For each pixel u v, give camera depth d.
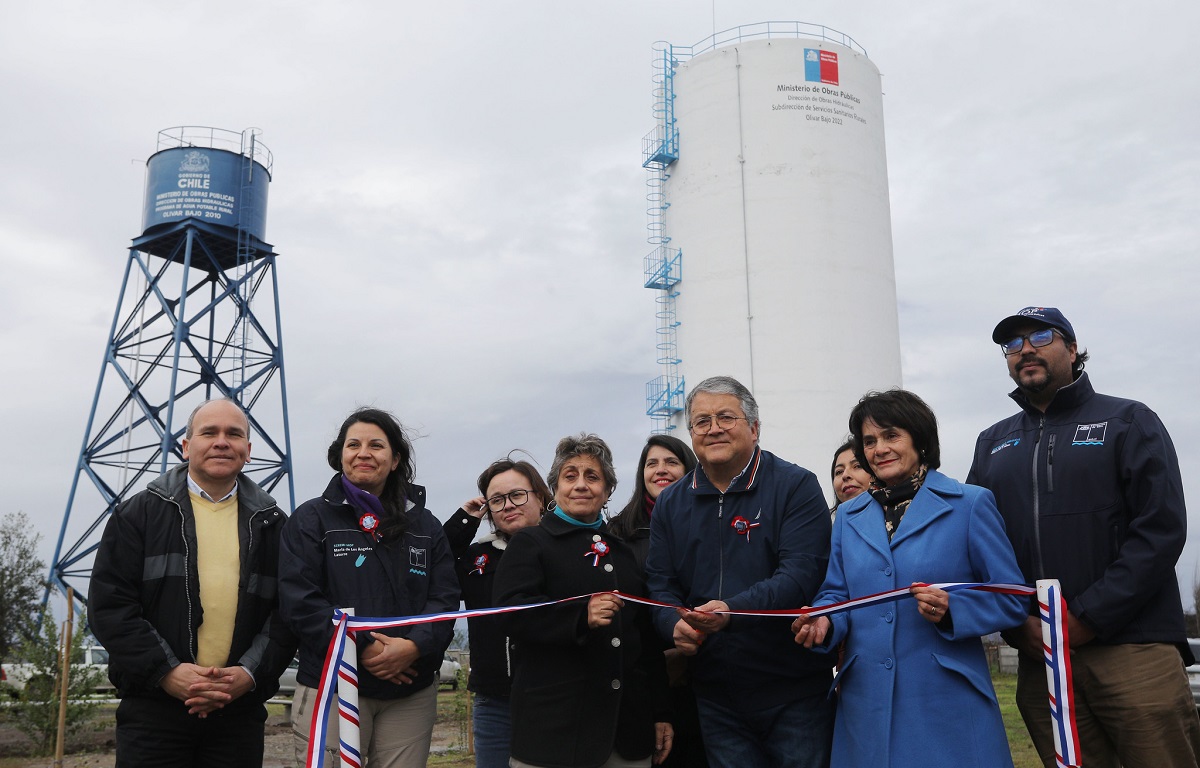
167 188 23.86
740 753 4.52
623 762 4.32
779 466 4.74
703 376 26.70
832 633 4.15
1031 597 4.49
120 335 23.89
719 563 4.58
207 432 4.81
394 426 4.96
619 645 4.36
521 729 4.25
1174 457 4.32
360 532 4.75
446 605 4.91
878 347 26.72
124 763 4.48
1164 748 4.15
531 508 5.72
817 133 27.12
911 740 3.89
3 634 20.62
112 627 4.46
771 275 26.28
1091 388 4.63
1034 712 4.51
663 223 29.03
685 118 28.45
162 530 4.68
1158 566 4.09
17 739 14.02
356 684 4.07
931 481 4.22
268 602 4.86
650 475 5.82
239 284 24.48
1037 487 4.57
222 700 4.47
